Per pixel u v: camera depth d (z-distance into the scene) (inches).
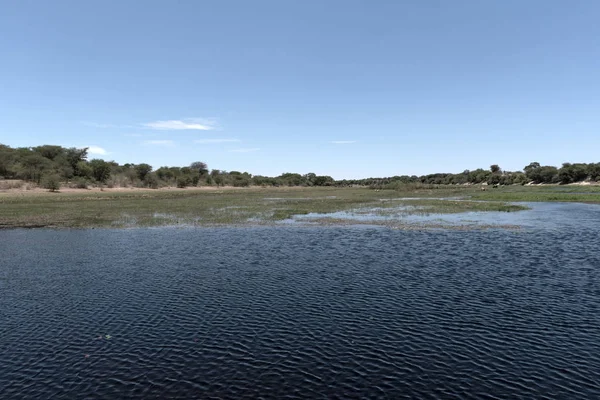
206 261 921.5
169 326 537.6
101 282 748.6
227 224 1598.2
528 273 786.2
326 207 2359.7
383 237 1250.0
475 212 2011.6
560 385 383.9
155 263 903.7
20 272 828.6
